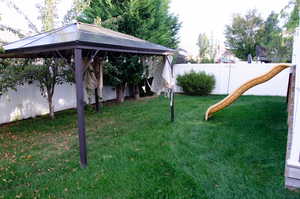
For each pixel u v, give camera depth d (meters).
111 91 11.13
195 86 11.41
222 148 4.18
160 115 7.06
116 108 8.66
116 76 9.84
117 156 3.93
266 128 5.30
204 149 4.16
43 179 3.20
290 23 9.32
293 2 9.32
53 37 3.97
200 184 2.94
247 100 9.58
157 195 2.72
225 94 11.84
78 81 3.42
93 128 5.87
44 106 8.08
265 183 2.92
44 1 9.54
